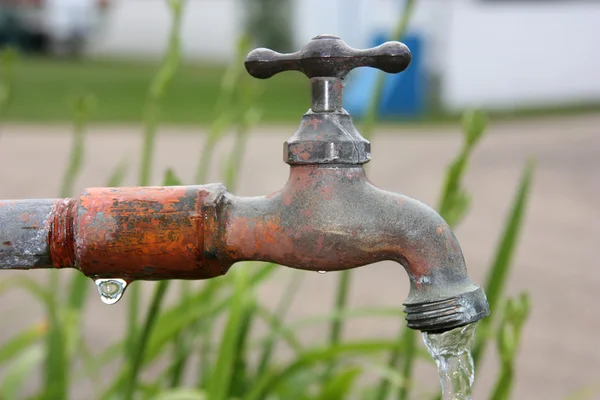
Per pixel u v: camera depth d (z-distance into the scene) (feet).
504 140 26.07
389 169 20.59
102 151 22.48
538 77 36.55
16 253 2.35
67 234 2.34
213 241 2.37
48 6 62.90
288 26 64.39
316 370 5.18
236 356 4.36
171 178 3.26
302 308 10.39
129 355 4.40
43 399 4.34
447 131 29.01
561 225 15.94
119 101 35.99
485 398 8.19
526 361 9.13
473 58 36.22
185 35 70.38
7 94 5.05
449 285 2.36
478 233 15.05
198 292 4.89
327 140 2.37
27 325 9.11
